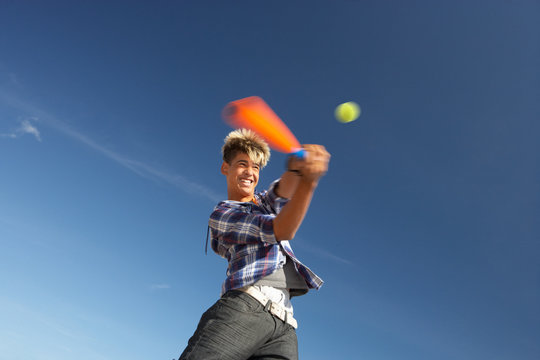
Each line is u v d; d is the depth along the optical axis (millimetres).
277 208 2795
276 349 2334
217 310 2320
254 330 2262
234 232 2389
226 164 3090
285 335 2400
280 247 2537
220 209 2572
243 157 2932
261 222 2281
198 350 2166
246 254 2445
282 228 2080
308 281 2584
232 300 2330
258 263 2410
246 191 2875
